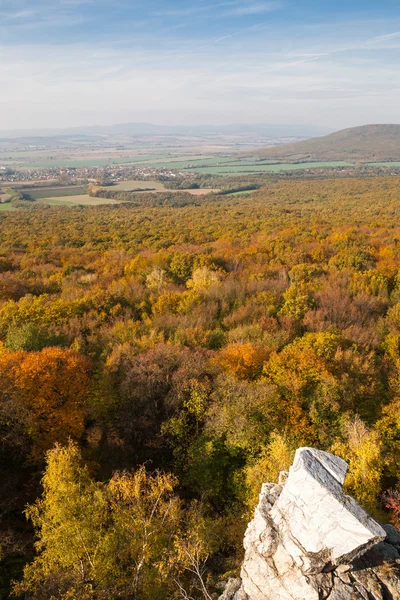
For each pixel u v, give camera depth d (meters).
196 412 33.88
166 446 34.72
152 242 104.25
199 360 38.88
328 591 15.29
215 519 29.33
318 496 15.78
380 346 47.34
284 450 27.78
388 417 34.00
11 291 61.88
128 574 23.22
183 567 22.84
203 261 75.75
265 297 58.47
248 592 16.89
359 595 15.12
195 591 22.41
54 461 24.31
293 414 33.69
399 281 66.19
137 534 22.92
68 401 32.38
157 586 21.64
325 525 15.51
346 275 67.94
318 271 72.19
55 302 52.94
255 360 39.44
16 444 30.66
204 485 30.94
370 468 27.16
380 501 27.70
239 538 26.56
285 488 16.91
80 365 34.88
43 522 22.92
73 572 21.89
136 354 40.91
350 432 29.58
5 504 28.78
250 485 28.47
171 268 75.06
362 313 55.81
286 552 16.27
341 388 35.00
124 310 56.06
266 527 17.05
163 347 40.09
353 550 15.11
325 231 107.69
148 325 49.75
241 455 32.56
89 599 20.77
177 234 115.31
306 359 37.25
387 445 32.75
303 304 55.53
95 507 23.30
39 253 90.56
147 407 34.75
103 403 34.28
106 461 33.00
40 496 30.36
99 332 47.66
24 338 39.50
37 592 22.12
